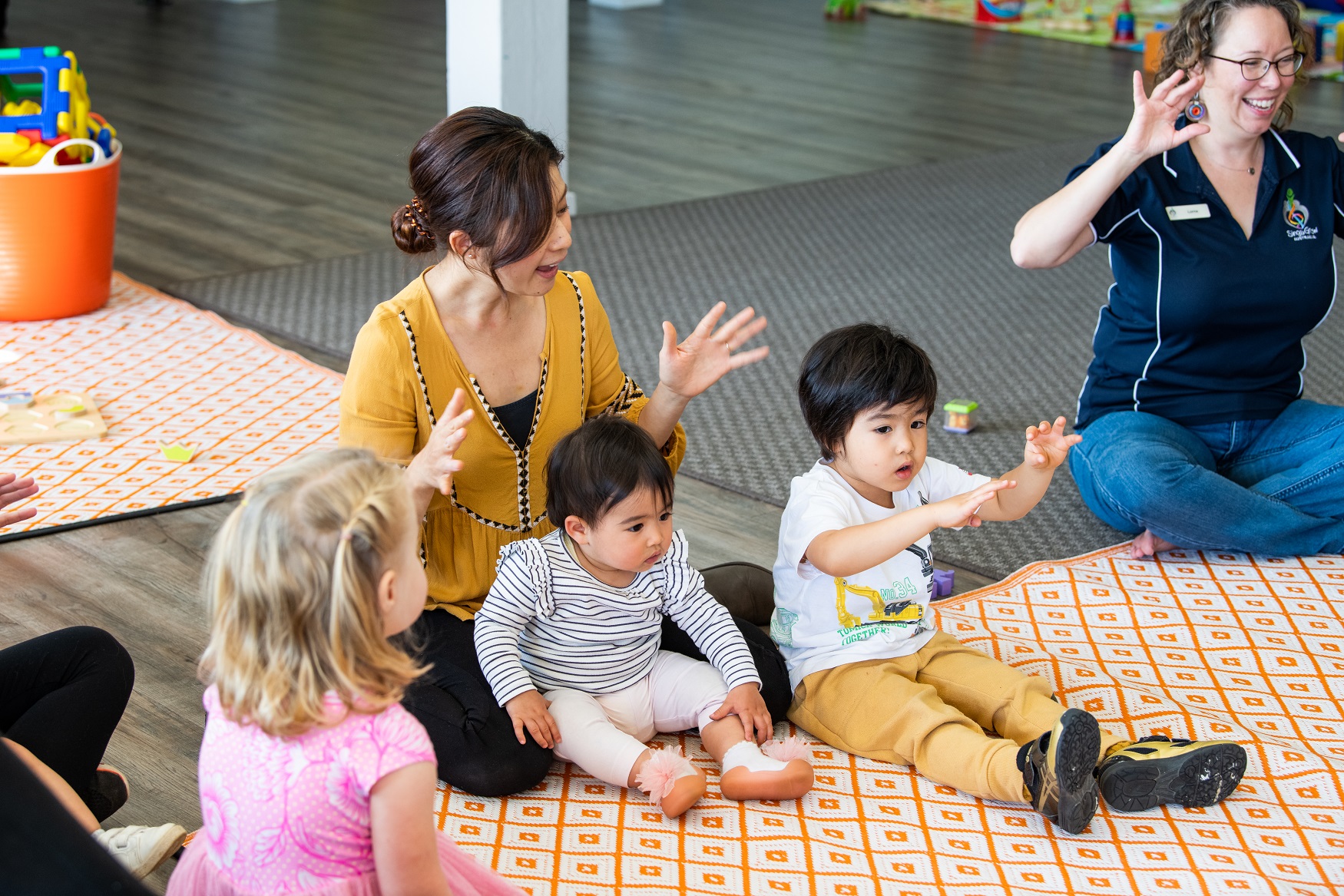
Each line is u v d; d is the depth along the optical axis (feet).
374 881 4.09
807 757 5.89
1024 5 30.53
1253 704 6.73
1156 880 5.39
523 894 4.69
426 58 26.09
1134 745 5.89
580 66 25.41
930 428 10.28
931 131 21.09
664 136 20.38
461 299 6.00
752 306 13.10
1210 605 7.68
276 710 3.81
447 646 6.07
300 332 12.00
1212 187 7.91
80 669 5.16
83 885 2.99
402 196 16.80
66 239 11.75
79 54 24.91
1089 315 13.02
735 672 6.10
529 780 5.81
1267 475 8.30
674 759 5.71
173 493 8.86
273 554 3.78
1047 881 5.38
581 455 5.67
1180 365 8.22
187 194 16.49
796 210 16.66
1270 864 5.48
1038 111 22.59
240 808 3.98
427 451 5.42
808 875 5.41
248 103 21.62
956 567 8.19
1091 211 7.59
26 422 9.78
